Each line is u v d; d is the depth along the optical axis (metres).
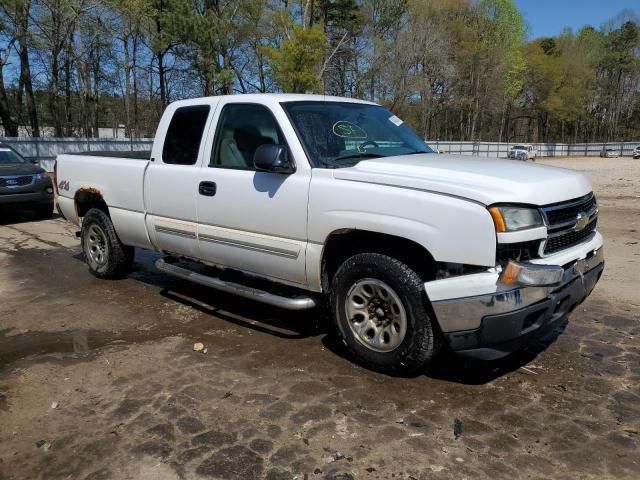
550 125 88.50
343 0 40.97
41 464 2.83
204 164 4.62
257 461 2.82
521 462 2.79
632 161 52.50
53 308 5.36
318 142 4.04
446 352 4.14
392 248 3.68
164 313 5.16
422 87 46.94
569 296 3.45
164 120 5.09
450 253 3.23
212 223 4.55
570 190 3.55
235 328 4.73
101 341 4.50
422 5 48.31
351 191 3.60
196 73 35.47
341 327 3.90
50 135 40.53
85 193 6.04
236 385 3.66
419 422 3.17
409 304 3.46
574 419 3.19
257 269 4.35
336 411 3.30
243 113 4.43
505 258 3.19
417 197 3.34
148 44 37.97
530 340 3.31
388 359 3.65
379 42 45.25
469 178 3.41
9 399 3.53
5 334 4.70
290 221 3.95
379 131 4.57
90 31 30.81
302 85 33.75
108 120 56.03
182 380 3.75
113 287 6.03
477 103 58.38
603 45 86.00
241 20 36.34
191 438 3.04
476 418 3.21
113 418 3.26
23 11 27.08
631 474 2.68
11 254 7.81
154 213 5.15
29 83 32.25
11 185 10.28
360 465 2.77
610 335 4.48
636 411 3.28
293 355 4.14
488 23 58.62
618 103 88.94
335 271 4.10
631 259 7.04
